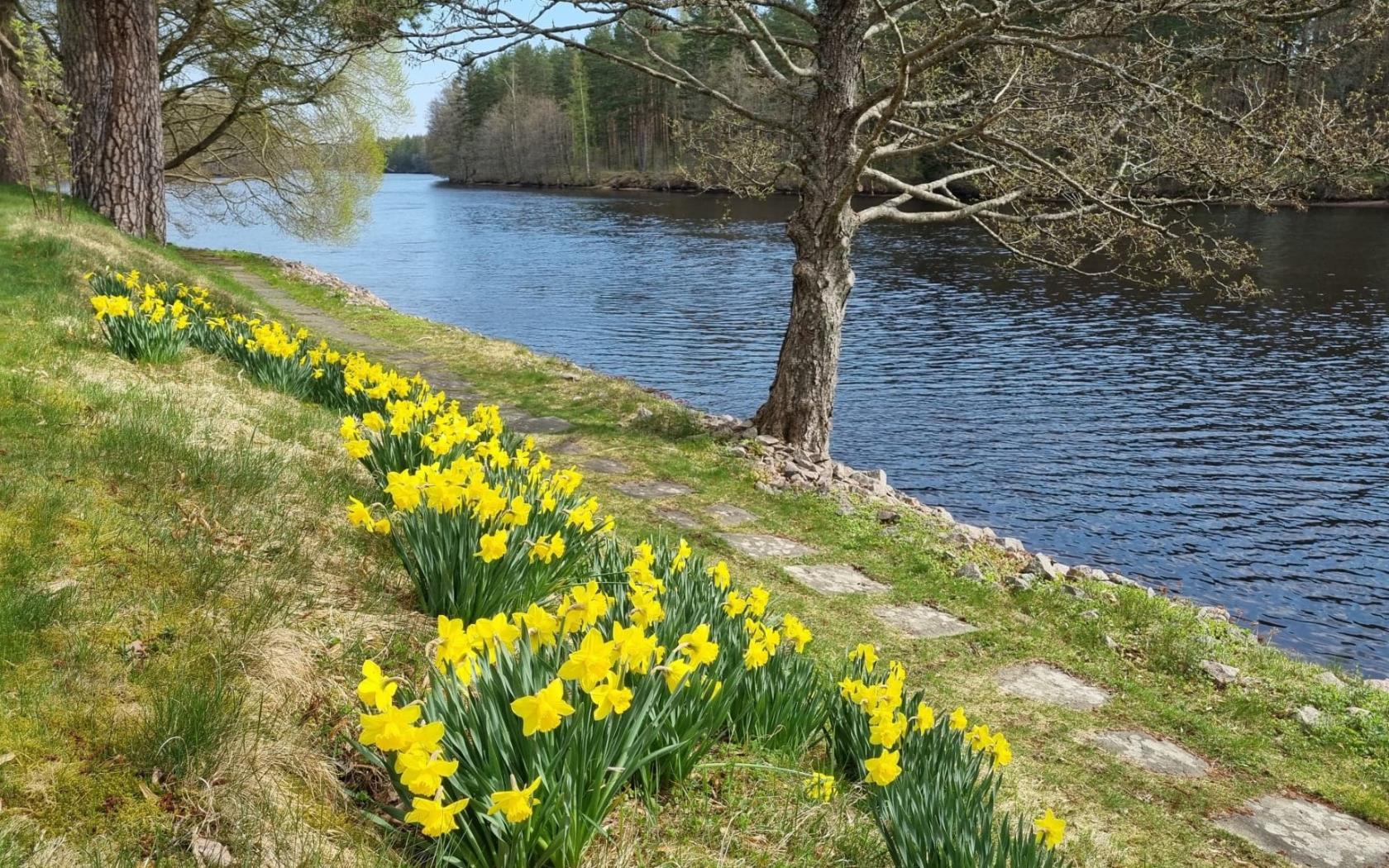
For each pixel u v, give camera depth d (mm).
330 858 2299
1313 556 10172
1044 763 4391
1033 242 9992
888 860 2984
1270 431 14555
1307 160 7770
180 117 23891
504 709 2543
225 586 3389
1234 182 8148
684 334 22688
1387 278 27516
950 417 15383
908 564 6891
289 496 4594
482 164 116938
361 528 4555
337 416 6691
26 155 13953
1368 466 13000
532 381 11648
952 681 5156
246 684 2807
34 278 8305
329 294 19219
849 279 9539
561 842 2441
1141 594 6895
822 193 9148
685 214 59094
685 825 2904
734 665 3510
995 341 21188
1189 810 4152
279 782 2500
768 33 9172
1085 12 8562
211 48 21031
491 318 24953
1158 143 8570
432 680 2621
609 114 86375
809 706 3627
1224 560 10047
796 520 7547
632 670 2791
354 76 24016
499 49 8945
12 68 14555
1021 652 5656
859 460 13305
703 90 9195
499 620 2666
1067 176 8906
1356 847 3992
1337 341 20469
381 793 2676
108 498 3844
